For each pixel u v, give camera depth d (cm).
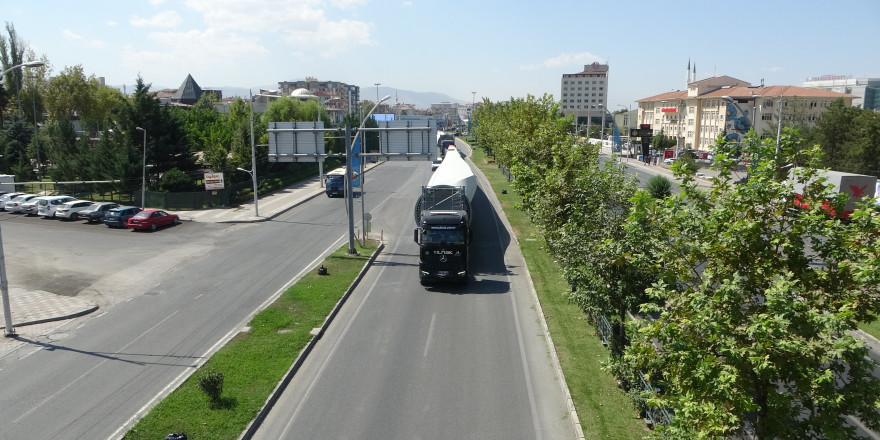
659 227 952
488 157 8894
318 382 1570
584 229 1522
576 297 1501
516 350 1786
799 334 738
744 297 811
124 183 4703
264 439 1282
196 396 1434
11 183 4531
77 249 3206
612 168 1888
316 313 2086
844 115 5366
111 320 2066
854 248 775
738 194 841
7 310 1906
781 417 791
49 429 1308
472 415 1384
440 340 1873
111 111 5156
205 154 5553
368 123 8888
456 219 2452
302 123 2916
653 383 1227
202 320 2064
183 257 3022
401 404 1441
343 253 3034
